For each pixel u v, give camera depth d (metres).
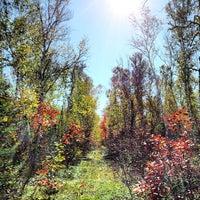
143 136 13.65
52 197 9.65
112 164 16.92
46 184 8.30
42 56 13.03
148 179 6.57
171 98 20.61
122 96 23.98
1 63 8.04
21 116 6.44
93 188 11.70
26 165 6.60
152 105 21.05
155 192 6.47
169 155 6.52
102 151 32.12
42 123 7.77
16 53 8.52
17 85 7.34
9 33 8.62
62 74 17.03
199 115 15.91
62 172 15.18
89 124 31.94
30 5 10.27
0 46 8.41
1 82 6.29
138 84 22.94
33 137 7.41
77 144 20.72
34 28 11.10
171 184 6.48
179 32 15.76
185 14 15.19
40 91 11.57
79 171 16.92
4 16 8.64
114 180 12.36
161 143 6.81
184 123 7.44
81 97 25.64
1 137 5.48
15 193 6.24
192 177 6.59
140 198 8.30
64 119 18.00
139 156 10.96
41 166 8.01
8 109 5.84
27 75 10.09
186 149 6.62
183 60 16.42
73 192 10.88
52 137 8.55
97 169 17.92
